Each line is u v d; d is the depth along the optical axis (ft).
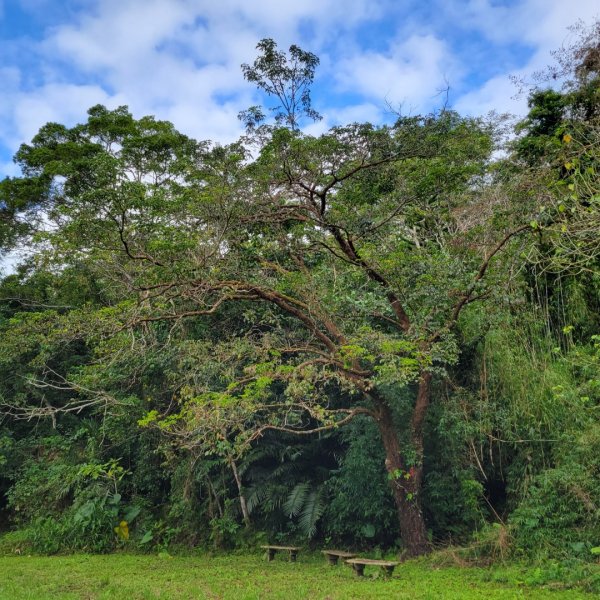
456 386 40.32
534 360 37.73
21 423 59.52
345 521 43.06
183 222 36.09
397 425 41.73
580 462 33.83
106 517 48.57
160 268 33.24
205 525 48.21
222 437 36.32
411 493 37.29
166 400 50.96
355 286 40.98
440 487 40.06
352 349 33.83
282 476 47.21
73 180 55.77
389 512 41.19
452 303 38.81
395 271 38.78
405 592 29.09
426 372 38.40
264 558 42.80
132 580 34.53
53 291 64.80
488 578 31.83
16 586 32.14
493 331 39.42
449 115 39.50
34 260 56.29
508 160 48.78
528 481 36.11
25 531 50.24
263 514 47.83
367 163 38.47
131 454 54.29
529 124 51.55
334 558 40.09
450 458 40.01
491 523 38.29
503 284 37.70
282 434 47.88
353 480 41.34
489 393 39.09
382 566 34.06
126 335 41.47
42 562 42.50
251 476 47.42
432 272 38.09
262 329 47.32
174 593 29.96
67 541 48.21
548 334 39.17
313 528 42.14
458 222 42.14
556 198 35.47
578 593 27.91
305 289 38.75
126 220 31.96
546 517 33.58
